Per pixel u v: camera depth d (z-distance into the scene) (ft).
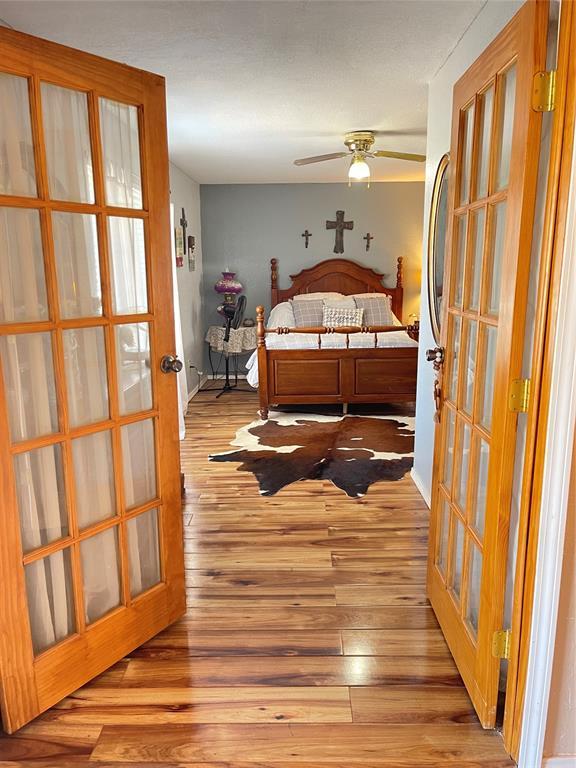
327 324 20.71
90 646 6.33
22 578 5.62
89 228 5.96
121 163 6.20
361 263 22.93
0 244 5.26
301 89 10.48
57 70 5.39
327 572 8.57
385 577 8.42
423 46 8.57
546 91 4.42
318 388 17.24
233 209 22.52
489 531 5.41
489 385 5.80
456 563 6.78
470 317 6.11
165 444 6.97
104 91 5.80
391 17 7.54
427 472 11.12
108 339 6.18
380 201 22.39
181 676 6.45
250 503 11.09
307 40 8.22
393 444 14.62
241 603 7.81
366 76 9.86
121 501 6.55
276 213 22.54
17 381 5.54
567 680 5.08
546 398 4.68
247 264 22.94
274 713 5.90
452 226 6.79
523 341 4.90
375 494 11.46
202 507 10.93
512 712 5.31
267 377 17.10
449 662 6.64
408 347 16.92
